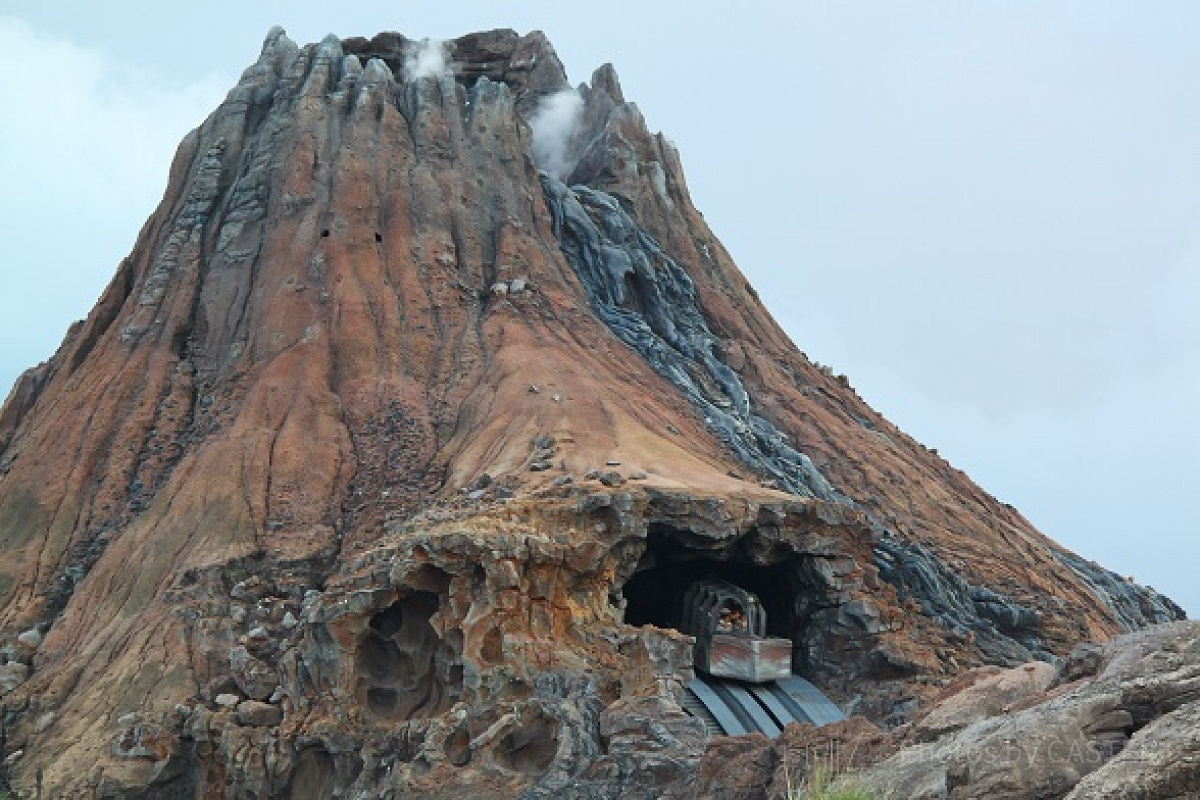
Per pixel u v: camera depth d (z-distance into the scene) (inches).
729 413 3093.0
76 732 2094.0
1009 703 1023.0
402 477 2610.7
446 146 3550.7
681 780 1443.2
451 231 3356.3
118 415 2970.0
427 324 3065.9
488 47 4264.3
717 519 2123.5
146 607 2354.8
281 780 1924.2
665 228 3875.5
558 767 1665.8
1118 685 849.5
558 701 1760.6
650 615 2357.3
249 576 2381.9
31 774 2049.7
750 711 2010.3
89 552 2628.0
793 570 2313.0
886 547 2664.9
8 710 2180.1
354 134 3476.9
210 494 2568.9
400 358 2965.1
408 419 2768.2
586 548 1990.7
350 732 1913.1
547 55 4382.4
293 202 3304.6
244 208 3368.6
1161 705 800.3
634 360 3110.2
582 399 2674.7
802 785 986.7
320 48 3772.1
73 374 3235.7
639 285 3503.9
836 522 2288.4
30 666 2341.3
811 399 3511.3
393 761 1855.3
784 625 2389.3
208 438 2787.9
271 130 3548.2
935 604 2539.4
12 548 2674.7
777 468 2871.6
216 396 2942.9
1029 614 2623.0
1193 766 667.4
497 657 1850.4
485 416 2704.2
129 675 2165.4
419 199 3378.4
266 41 3870.6
